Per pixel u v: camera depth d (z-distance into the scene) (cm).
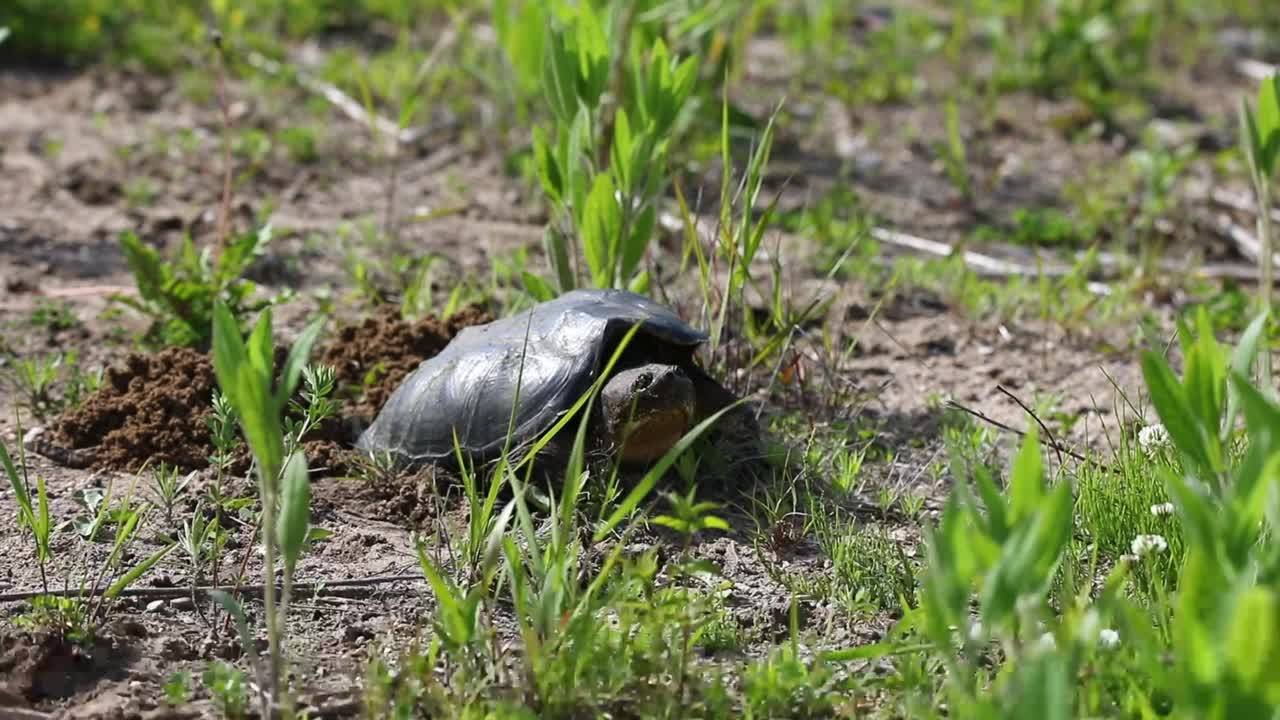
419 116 1554
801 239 1222
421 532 732
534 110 1508
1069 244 1270
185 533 692
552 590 562
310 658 620
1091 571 623
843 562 697
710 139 1455
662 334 763
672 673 582
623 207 877
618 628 631
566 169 930
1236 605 419
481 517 657
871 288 1133
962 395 953
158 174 1359
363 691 582
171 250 1173
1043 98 1734
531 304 940
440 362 796
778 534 728
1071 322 1064
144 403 816
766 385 919
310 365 867
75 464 796
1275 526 497
